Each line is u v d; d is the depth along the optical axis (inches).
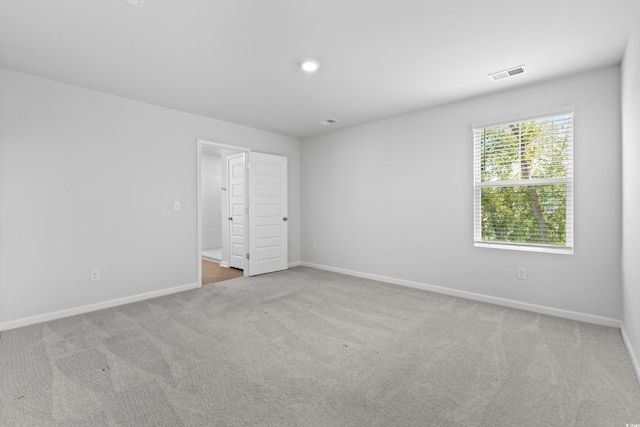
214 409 65.2
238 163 212.4
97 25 82.4
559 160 120.0
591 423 60.9
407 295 148.7
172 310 128.0
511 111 129.0
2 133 107.7
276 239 204.7
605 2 73.2
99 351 91.1
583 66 107.3
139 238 142.5
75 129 123.8
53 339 99.3
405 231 165.9
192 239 162.4
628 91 90.7
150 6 74.6
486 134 138.2
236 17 79.4
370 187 181.3
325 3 74.0
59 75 114.3
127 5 74.2
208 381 75.7
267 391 71.7
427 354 89.8
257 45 93.6
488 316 120.0
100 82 121.0
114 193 134.6
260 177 195.2
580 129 113.7
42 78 115.7
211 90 129.5
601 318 110.7
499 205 135.9
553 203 122.4
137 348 93.2
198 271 164.6
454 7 75.5
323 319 117.6
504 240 134.9
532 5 74.7
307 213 220.4
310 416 63.2
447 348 93.5
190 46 93.9
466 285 144.3
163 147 150.9
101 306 130.0
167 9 75.8
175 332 105.3
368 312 125.2
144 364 83.7
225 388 72.8
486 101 136.0
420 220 159.8
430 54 99.3
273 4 74.2
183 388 72.7
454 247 147.9
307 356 88.7
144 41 90.8
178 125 156.9
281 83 122.6
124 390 71.8
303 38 89.9
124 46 93.6
